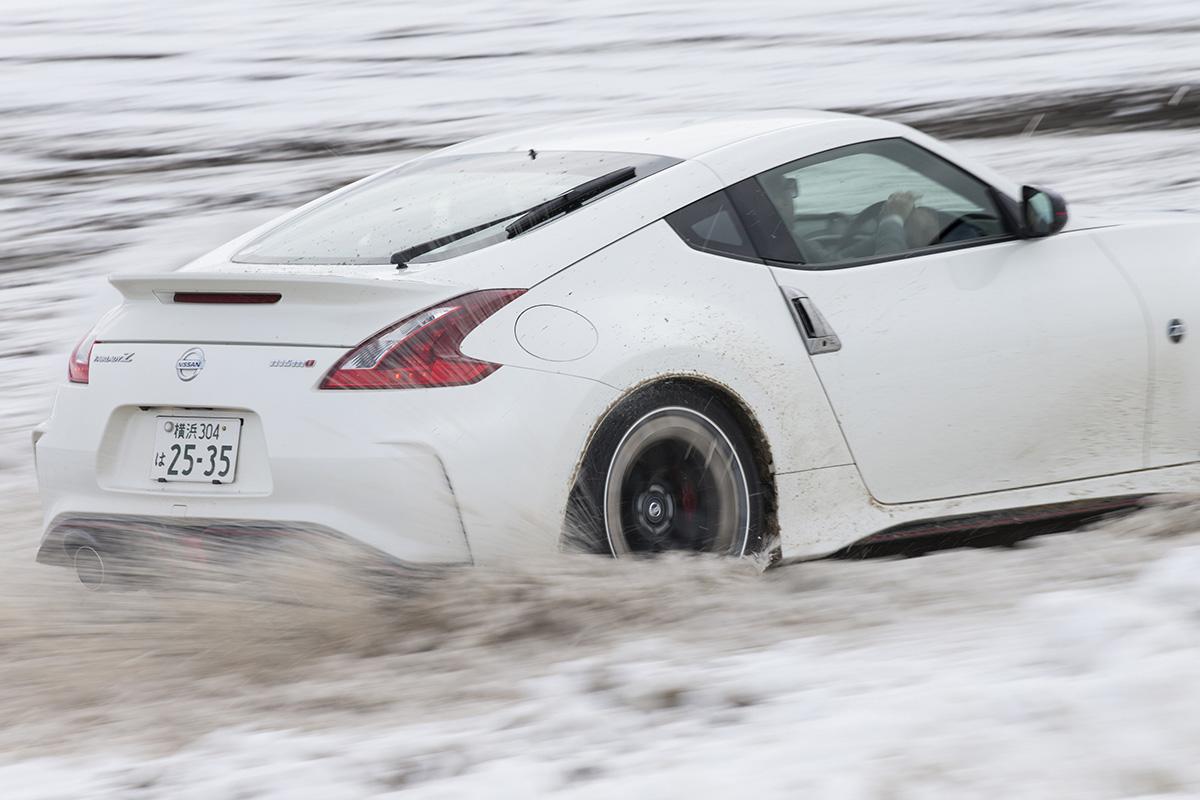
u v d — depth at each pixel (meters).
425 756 9.06
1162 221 16.97
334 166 53.91
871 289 14.75
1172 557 12.34
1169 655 9.22
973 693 8.96
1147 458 16.25
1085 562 13.36
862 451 14.55
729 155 14.79
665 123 16.34
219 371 12.95
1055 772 7.70
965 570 13.38
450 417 12.42
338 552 12.38
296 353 12.74
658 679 10.16
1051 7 99.62
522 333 12.85
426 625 12.42
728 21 102.75
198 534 12.88
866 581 13.20
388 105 71.25
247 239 15.88
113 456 13.48
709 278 13.95
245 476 12.81
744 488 13.98
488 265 13.22
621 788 8.07
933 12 100.88
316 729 10.15
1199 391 16.44
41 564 14.36
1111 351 15.83
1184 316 16.31
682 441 13.61
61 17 129.38
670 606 12.49
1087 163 45.94
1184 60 70.31
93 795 8.94
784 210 14.70
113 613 13.34
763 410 13.91
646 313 13.45
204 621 12.87
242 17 123.38
